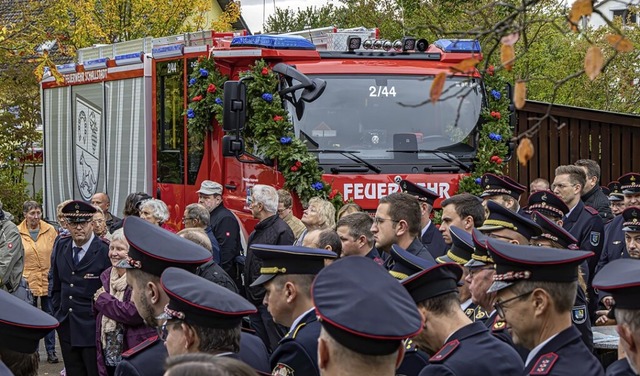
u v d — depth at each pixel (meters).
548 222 6.20
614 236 9.52
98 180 15.27
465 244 5.71
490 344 4.41
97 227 10.62
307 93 11.02
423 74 11.41
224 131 11.46
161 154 13.16
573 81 21.05
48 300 13.98
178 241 5.15
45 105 17.55
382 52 11.66
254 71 10.96
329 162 10.93
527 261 4.13
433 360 4.35
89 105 15.58
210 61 11.70
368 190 10.95
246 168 11.23
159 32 26.30
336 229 7.58
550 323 4.16
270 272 5.10
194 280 4.39
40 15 19.89
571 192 9.57
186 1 26.27
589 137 15.68
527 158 4.11
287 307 5.10
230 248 10.79
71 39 23.66
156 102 13.25
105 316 8.02
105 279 8.05
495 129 11.38
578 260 4.14
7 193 24.17
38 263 13.88
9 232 10.93
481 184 11.15
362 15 20.83
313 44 11.48
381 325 3.40
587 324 5.77
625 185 9.97
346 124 11.11
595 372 4.06
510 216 6.09
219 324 4.22
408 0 14.66
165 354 4.91
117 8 25.83
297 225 10.41
